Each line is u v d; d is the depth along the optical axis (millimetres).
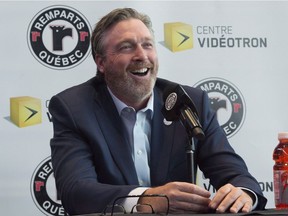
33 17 5359
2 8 5324
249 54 5539
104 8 5449
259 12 5551
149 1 5496
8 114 5285
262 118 5516
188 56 5508
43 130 5316
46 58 5359
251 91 5523
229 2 5547
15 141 5277
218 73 5516
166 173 4492
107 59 4621
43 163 5301
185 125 3707
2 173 5246
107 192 3893
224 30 5531
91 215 3182
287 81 5547
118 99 4621
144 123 4613
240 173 4426
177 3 5516
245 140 5500
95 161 4441
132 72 4543
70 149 4395
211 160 4605
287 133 4051
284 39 5559
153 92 4691
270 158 5508
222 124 5500
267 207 5461
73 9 5414
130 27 4598
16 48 5324
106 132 4496
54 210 5289
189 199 3635
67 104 4578
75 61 5395
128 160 4453
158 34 5492
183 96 3768
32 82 5332
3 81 5293
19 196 5258
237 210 3689
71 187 4105
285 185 3920
